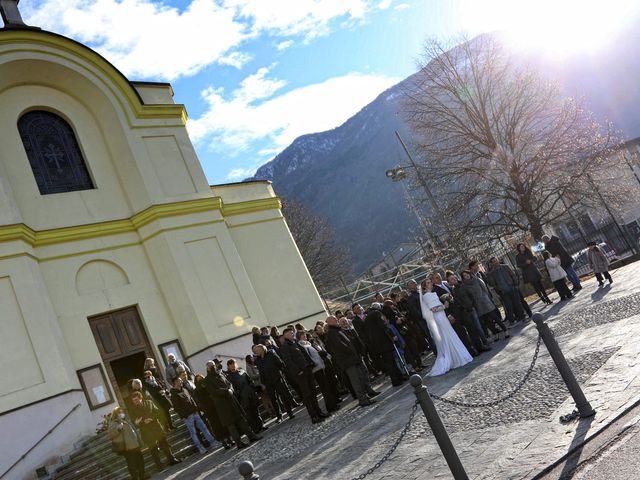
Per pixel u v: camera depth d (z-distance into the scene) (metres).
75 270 18.16
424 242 35.75
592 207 28.64
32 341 15.58
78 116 20.64
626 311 10.91
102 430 14.84
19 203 18.20
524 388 8.03
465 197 28.39
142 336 18.83
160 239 19.42
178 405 13.26
